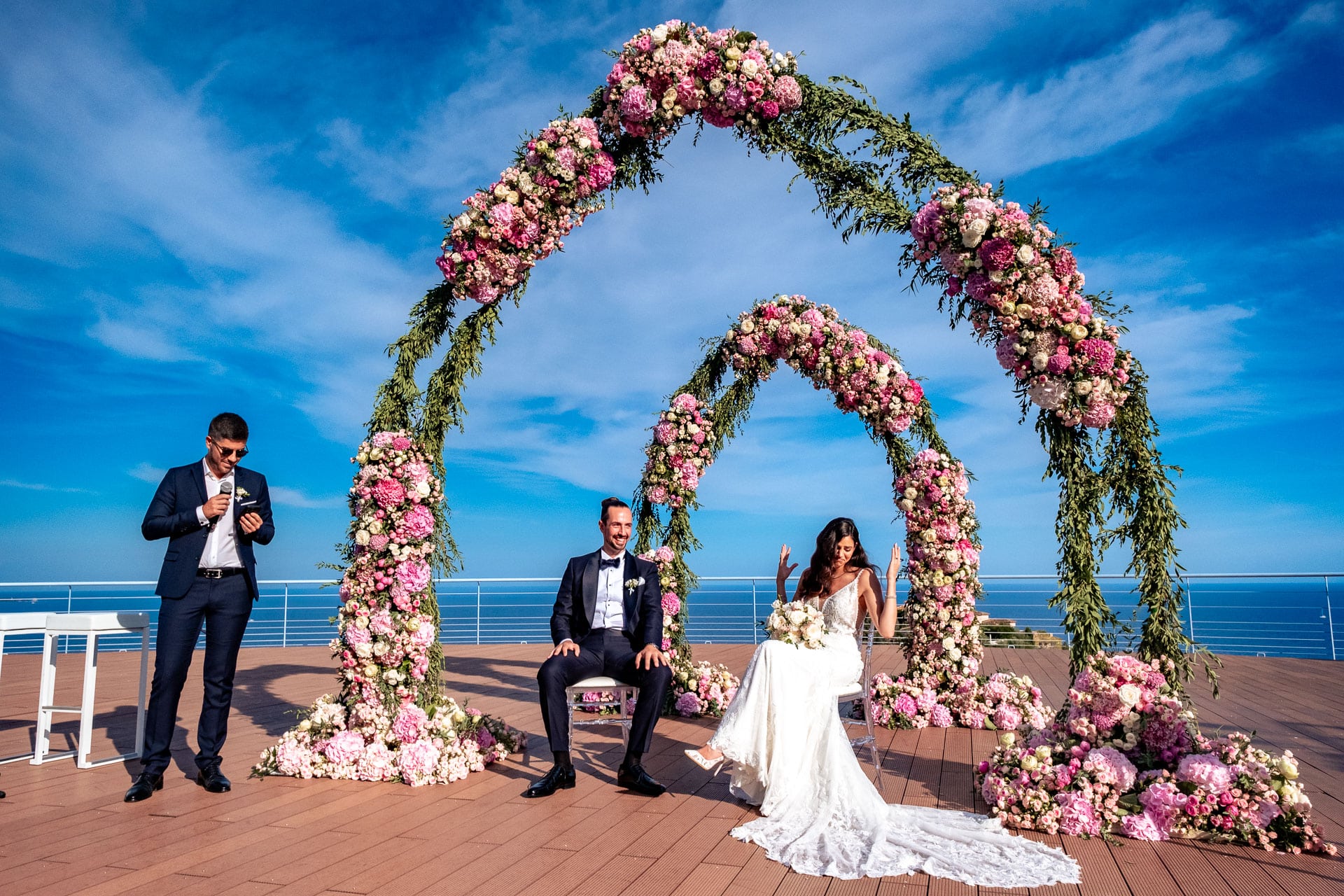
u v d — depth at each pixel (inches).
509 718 225.0
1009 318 145.8
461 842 118.3
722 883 101.8
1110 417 143.1
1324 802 138.5
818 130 168.9
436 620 171.6
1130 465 146.1
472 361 173.8
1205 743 131.0
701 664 250.5
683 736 204.4
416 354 173.2
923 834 121.2
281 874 104.3
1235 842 118.2
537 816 132.6
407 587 163.9
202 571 149.6
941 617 224.2
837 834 121.4
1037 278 144.0
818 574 161.0
